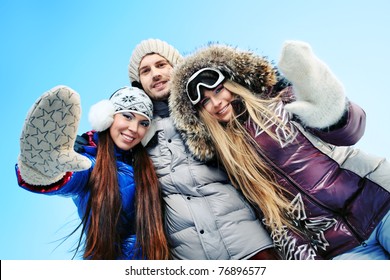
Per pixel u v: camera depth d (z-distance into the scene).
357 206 1.55
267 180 1.61
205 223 1.59
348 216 1.57
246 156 1.61
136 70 1.96
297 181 1.57
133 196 1.67
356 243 1.57
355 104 1.46
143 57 1.94
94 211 1.56
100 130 1.64
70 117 1.28
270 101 1.63
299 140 1.56
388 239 1.55
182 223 1.61
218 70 1.61
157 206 1.60
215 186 1.66
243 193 1.66
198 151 1.66
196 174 1.65
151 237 1.56
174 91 1.68
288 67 1.31
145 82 1.90
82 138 1.74
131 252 1.67
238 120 1.67
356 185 1.55
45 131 1.26
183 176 1.65
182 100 1.67
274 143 1.58
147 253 1.56
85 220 1.63
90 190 1.59
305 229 1.62
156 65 1.91
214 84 1.59
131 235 1.72
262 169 1.61
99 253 1.55
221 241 1.57
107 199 1.56
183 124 1.67
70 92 1.25
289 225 1.62
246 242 1.58
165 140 1.73
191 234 1.59
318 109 1.35
